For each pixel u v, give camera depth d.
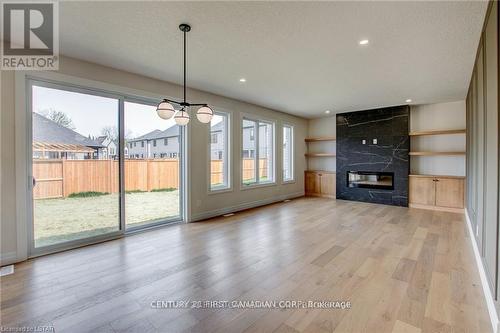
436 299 2.11
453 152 5.47
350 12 2.26
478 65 2.93
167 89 4.33
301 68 3.65
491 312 1.85
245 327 1.78
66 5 2.17
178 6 2.19
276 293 2.22
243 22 2.45
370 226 4.36
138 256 3.06
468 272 2.60
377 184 6.57
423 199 5.85
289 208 5.98
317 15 2.31
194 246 3.40
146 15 2.33
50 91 3.21
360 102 5.82
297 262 2.87
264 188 6.46
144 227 4.16
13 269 2.70
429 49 2.98
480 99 2.74
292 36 2.71
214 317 1.89
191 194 4.73
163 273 2.61
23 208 2.93
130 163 4.00
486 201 2.29
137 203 4.12
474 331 1.72
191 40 2.82
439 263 2.82
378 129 6.55
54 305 2.04
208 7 2.21
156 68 3.68
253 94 5.12
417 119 6.20
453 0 2.07
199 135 4.88
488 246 2.14
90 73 3.45
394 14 2.29
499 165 1.77
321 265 2.78
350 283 2.39
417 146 6.21
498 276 1.71
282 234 3.93
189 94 4.68
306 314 1.92
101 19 2.40
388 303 2.06
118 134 3.84
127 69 3.72
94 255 3.09
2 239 2.80
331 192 7.54
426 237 3.74
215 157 5.38
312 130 8.20
